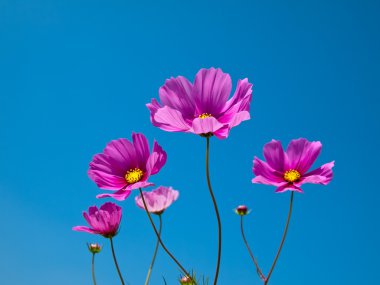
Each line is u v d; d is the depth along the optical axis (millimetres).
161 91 572
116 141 597
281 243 571
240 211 711
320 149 623
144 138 595
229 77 576
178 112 536
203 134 526
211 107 577
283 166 628
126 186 583
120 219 629
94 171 590
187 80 577
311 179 588
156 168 570
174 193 774
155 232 545
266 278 571
